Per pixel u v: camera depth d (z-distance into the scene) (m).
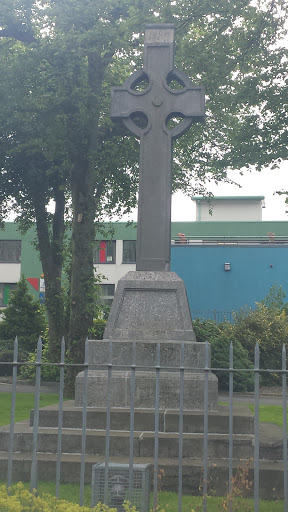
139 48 18.03
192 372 7.84
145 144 9.48
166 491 6.11
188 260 27.95
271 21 16.98
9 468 4.84
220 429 6.96
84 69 17.62
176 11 16.41
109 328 8.58
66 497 5.63
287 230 38.47
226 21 16.69
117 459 6.44
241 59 17.38
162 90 9.57
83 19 16.33
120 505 4.86
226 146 21.91
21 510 4.33
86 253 17.77
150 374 7.82
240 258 27.72
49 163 21.00
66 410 7.29
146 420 7.11
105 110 19.14
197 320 22.17
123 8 17.14
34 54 16.61
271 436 6.91
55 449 6.78
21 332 27.50
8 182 22.03
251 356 21.61
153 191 9.37
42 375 20.55
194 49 17.02
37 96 17.14
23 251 41.53
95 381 7.83
